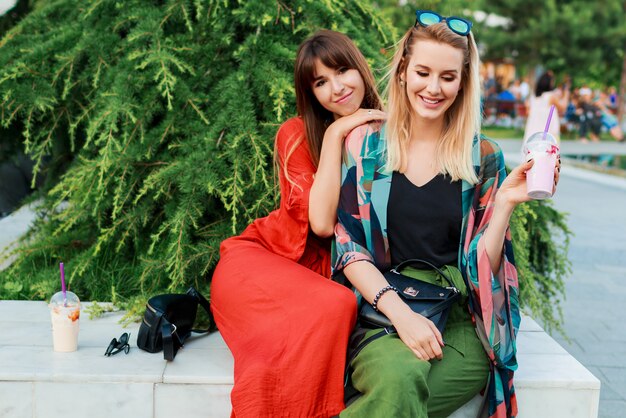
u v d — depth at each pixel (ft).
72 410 7.52
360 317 7.16
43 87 10.97
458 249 7.35
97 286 10.64
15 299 10.68
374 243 7.46
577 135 66.33
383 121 7.68
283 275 7.52
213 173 9.81
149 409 7.54
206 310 8.67
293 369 6.82
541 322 13.38
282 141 8.31
